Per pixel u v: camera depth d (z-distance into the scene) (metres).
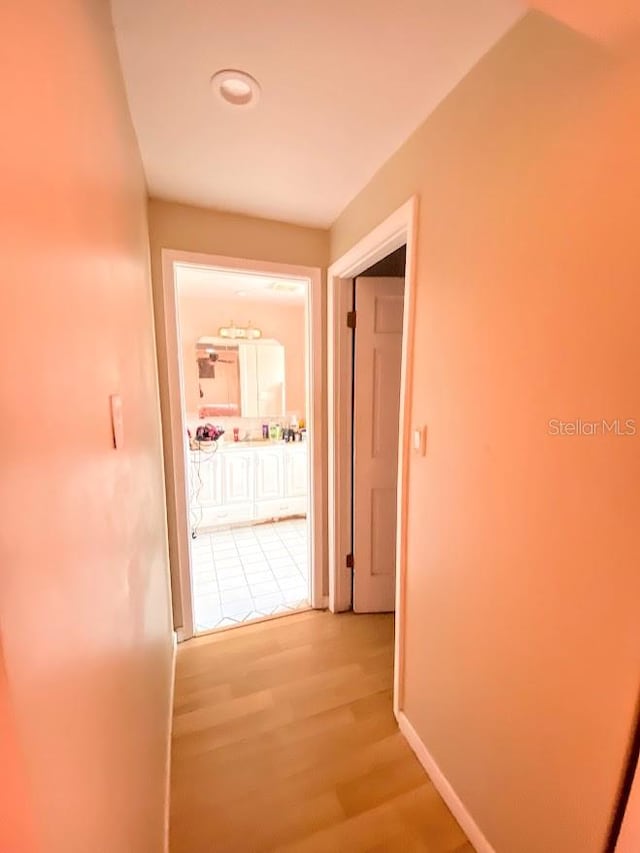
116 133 0.90
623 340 0.69
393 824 1.19
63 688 0.40
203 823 1.19
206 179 1.60
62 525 0.41
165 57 1.00
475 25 0.90
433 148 1.19
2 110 0.30
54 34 0.45
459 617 1.17
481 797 1.10
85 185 0.58
